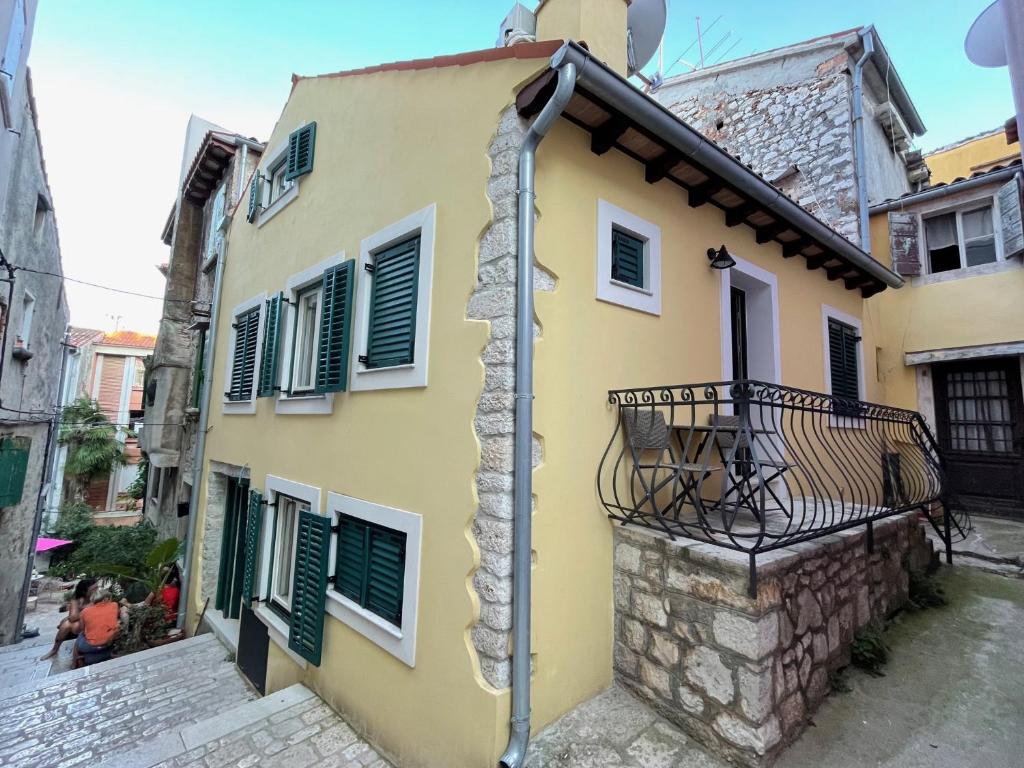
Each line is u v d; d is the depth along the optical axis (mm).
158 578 7973
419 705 2967
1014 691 2754
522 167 2805
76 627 7613
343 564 3912
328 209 4852
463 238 3145
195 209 10938
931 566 4492
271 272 6023
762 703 2250
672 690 2670
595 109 3025
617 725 2664
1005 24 2496
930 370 6914
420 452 3238
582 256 3131
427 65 3656
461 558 2832
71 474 19484
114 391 23547
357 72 4641
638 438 3156
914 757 2299
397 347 3648
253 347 6254
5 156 5281
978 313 6457
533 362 2801
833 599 2949
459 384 3010
